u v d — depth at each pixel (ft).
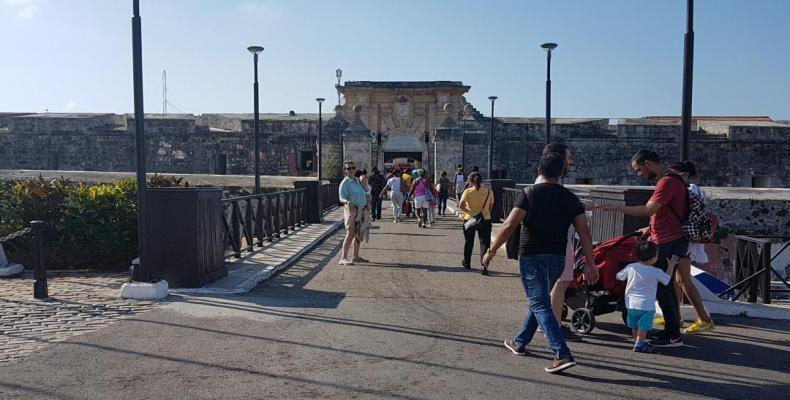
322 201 74.64
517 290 30.86
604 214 32.71
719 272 30.09
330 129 134.21
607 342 21.52
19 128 132.05
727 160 130.41
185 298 26.61
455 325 23.06
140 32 26.63
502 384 16.71
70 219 37.63
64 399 15.06
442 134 127.95
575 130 134.92
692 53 27.40
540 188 18.24
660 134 132.77
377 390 16.05
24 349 18.92
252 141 134.51
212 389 15.88
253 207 44.60
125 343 19.72
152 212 28.09
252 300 26.50
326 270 35.96
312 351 19.25
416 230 62.80
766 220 36.58
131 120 133.49
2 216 38.68
